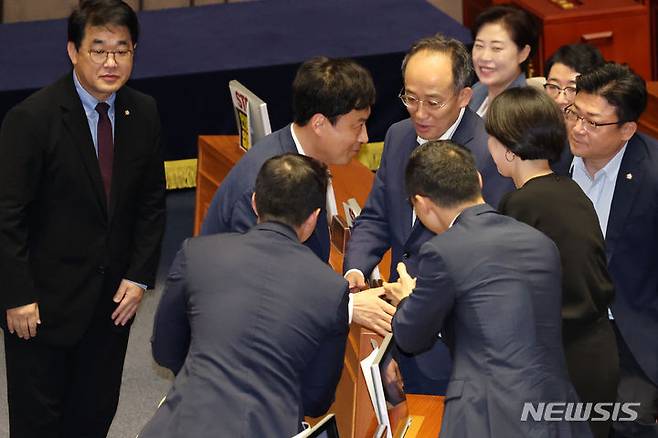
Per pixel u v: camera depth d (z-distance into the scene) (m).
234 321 8.71
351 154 10.55
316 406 9.12
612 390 9.85
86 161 11.16
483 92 14.27
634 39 18.30
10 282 11.00
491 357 8.59
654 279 11.43
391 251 11.76
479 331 8.65
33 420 11.79
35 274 11.35
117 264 11.68
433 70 10.55
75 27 10.92
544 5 18.52
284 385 8.63
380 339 9.91
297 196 9.13
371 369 8.53
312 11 20.95
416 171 9.20
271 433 8.44
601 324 9.91
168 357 9.49
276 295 8.79
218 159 14.52
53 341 11.48
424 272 8.88
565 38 18.12
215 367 8.61
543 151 9.77
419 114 10.73
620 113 10.91
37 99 11.04
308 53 18.39
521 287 8.71
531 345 8.63
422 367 10.77
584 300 9.60
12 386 11.72
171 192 19.61
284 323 8.70
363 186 13.88
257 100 13.69
